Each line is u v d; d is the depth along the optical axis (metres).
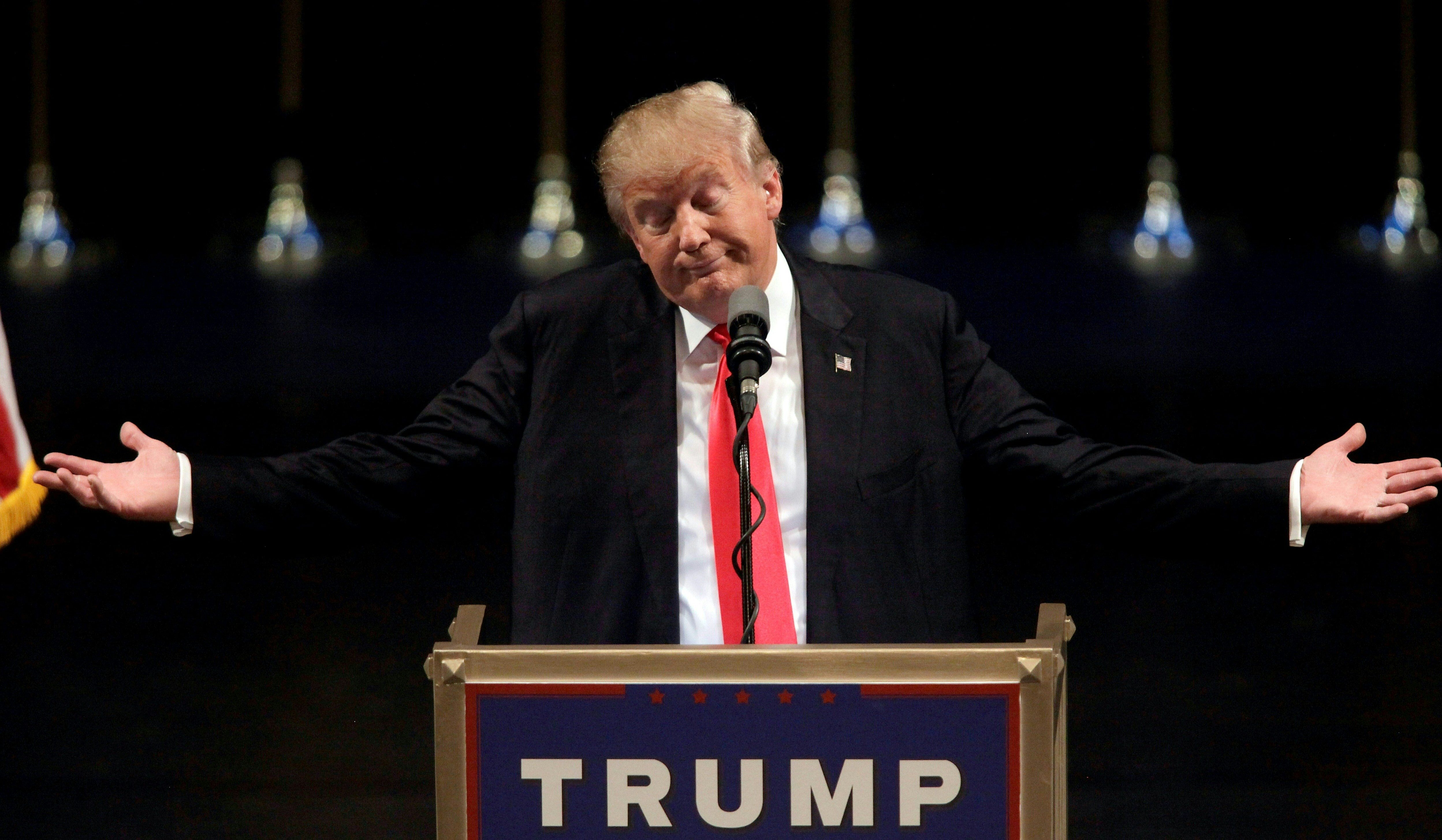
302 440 30.62
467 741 8.38
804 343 10.62
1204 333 41.94
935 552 10.51
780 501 10.43
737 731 8.34
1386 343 39.97
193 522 10.05
